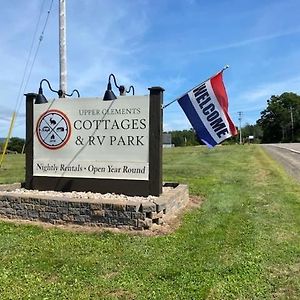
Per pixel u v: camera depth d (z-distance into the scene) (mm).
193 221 7172
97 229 6547
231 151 39406
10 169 18781
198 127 7816
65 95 8773
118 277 4500
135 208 6477
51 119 8445
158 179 7594
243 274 4570
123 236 6148
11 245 5695
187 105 7809
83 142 8195
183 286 4242
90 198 7289
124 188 7836
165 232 6395
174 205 7625
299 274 4570
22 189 8703
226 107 7699
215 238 6059
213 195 10125
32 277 4496
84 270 4719
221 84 7688
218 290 4129
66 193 8023
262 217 7523
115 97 7906
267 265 4867
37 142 8578
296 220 7254
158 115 7625
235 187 11664
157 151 7629
